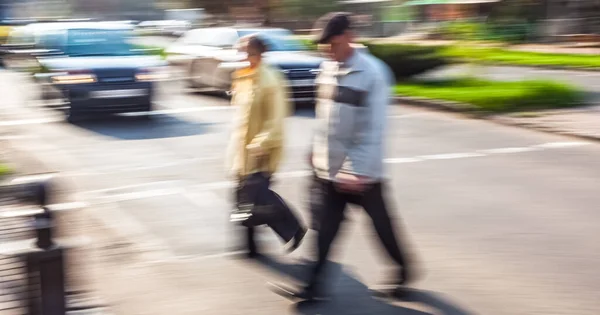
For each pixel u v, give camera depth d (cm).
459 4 4134
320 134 429
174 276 498
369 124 414
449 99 1376
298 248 557
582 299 454
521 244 562
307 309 442
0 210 600
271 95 499
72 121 1212
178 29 5438
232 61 1433
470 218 635
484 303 449
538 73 2180
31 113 1321
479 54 1822
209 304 450
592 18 3644
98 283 483
